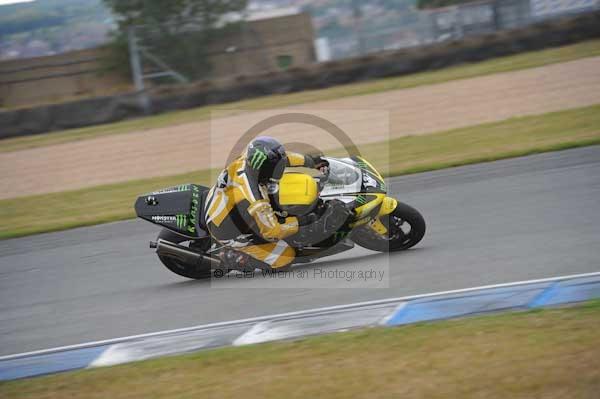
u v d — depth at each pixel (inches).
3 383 741.3
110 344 823.1
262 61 3885.3
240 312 868.6
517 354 640.4
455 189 1354.6
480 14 3710.6
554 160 1460.4
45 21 7549.2
